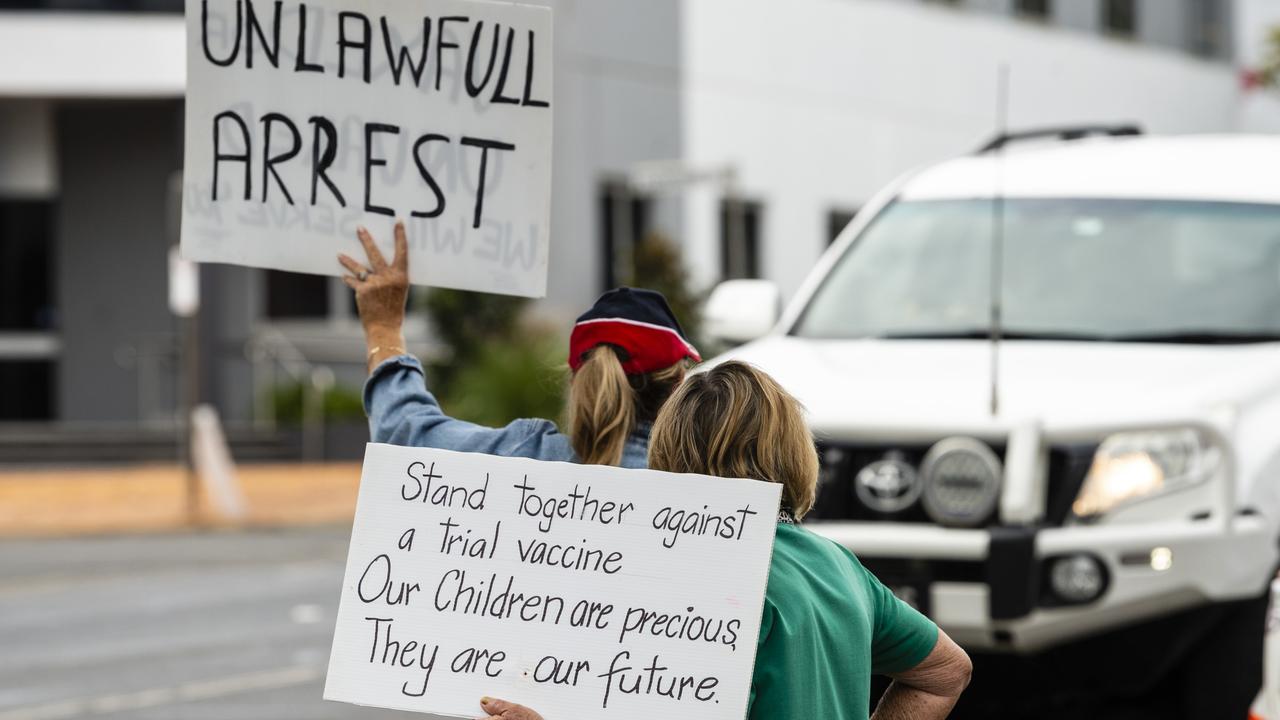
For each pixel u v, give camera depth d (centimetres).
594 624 766
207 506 5178
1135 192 1859
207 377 6731
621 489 773
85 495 5522
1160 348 1667
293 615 3105
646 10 6538
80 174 6812
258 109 980
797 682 752
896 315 1800
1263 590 1520
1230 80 9038
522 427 953
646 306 955
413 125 979
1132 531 1494
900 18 7331
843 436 1566
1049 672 1653
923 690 831
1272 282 1719
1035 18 7981
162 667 2539
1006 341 1712
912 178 2022
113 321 6800
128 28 6531
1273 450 1538
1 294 6900
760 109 6862
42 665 2575
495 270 978
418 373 979
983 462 1511
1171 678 1738
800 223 6994
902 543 1511
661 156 6569
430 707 778
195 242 982
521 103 973
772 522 755
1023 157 2009
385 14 973
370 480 804
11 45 6519
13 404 6919
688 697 750
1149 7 8631
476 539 788
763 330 1833
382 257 979
